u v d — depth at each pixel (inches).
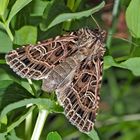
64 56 6.2
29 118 6.8
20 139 6.7
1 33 6.4
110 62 6.4
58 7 6.3
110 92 10.7
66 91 6.1
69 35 6.3
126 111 10.4
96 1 8.1
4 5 6.3
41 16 6.7
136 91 10.7
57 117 9.8
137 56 6.6
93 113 6.2
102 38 6.3
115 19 7.2
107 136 9.9
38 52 6.1
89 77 6.3
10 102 6.3
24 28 6.3
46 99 6.1
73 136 9.1
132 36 6.6
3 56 6.5
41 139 8.9
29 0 6.1
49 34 6.6
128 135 10.0
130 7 6.5
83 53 6.3
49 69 6.1
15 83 6.4
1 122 6.6
